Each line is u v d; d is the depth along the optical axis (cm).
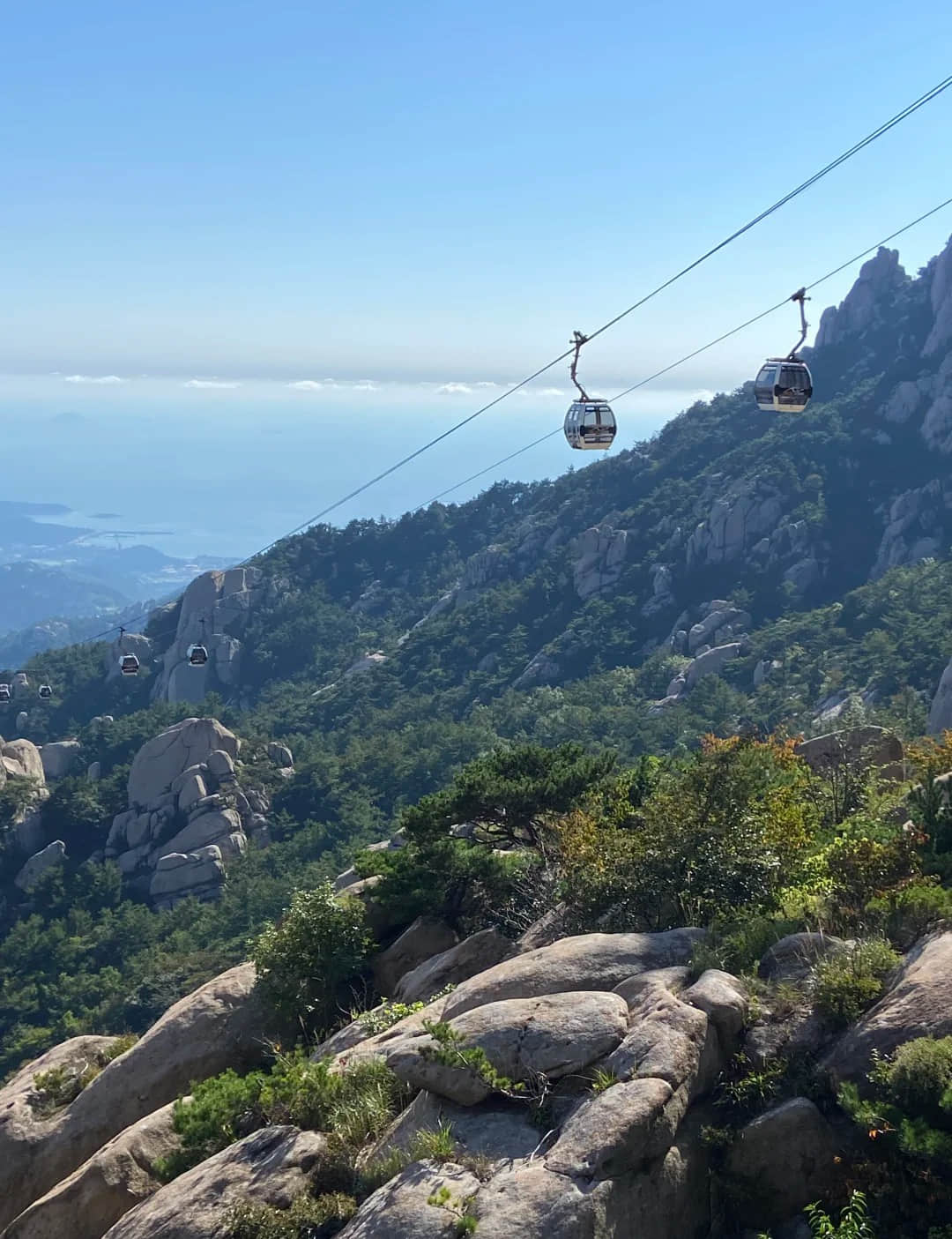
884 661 11444
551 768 2389
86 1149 1814
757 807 1705
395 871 2261
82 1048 2111
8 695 7988
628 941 1393
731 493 17138
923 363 18800
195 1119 1438
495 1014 1236
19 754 13600
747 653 13850
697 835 1630
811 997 1195
